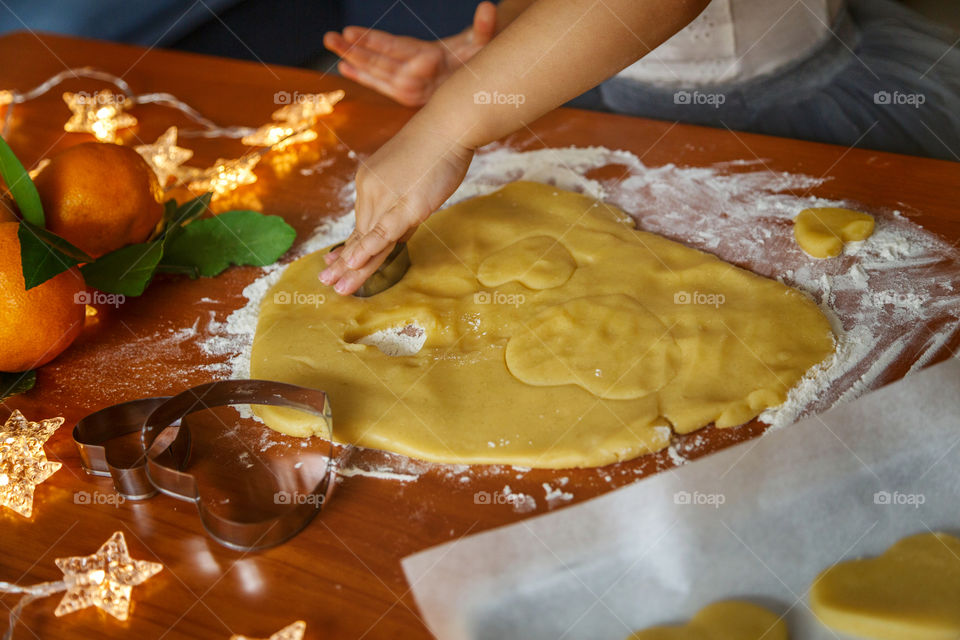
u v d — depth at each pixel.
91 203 0.65
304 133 0.80
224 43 1.29
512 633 0.53
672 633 0.53
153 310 0.67
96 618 0.53
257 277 0.69
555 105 0.65
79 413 0.62
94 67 0.90
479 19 0.80
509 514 0.56
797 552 0.55
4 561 0.55
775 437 0.57
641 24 0.63
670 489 0.56
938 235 0.67
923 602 0.53
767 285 0.64
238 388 0.59
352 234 0.67
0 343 0.61
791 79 0.84
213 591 0.54
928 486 0.56
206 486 0.58
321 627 0.52
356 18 1.35
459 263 0.68
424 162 0.64
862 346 0.61
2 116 0.85
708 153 0.75
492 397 0.60
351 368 0.62
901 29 0.85
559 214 0.71
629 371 0.60
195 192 0.76
